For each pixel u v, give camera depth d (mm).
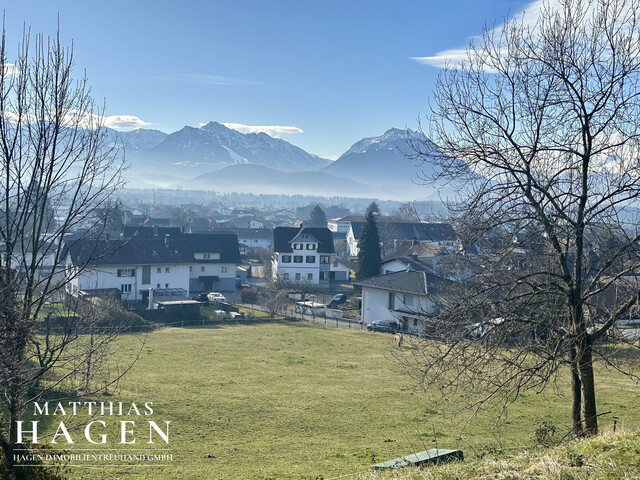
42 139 11289
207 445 20844
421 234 107312
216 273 87438
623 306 12281
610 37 12578
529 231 13141
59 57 11695
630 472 8383
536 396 29047
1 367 9578
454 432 22781
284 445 21234
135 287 69875
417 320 14320
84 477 16422
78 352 12406
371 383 32812
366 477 12297
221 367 36406
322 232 96188
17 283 10539
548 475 8805
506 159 13344
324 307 67312
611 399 28500
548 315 13312
